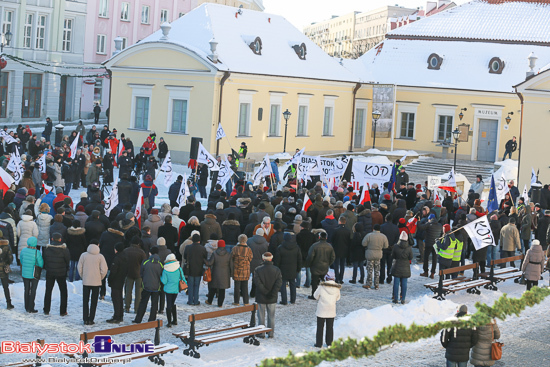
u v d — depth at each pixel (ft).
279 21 171.01
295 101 160.56
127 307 59.31
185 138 145.48
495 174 151.12
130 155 130.72
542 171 131.13
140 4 239.91
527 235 89.25
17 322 54.60
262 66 151.94
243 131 150.41
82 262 54.80
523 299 43.60
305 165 98.58
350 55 486.79
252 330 52.60
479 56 176.76
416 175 162.71
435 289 69.62
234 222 68.69
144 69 148.66
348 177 97.66
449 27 184.75
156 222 66.59
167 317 56.44
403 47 184.65
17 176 91.15
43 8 195.31
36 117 199.21
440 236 78.69
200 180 115.65
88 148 125.29
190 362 48.88
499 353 47.42
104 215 65.92
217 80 142.31
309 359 34.65
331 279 54.90
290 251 64.08
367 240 71.77
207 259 61.72
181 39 150.51
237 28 156.97
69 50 208.54
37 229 66.54
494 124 170.71
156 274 55.62
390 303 67.46
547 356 55.47
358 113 179.11
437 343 57.16
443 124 175.42
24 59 189.26
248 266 62.49
